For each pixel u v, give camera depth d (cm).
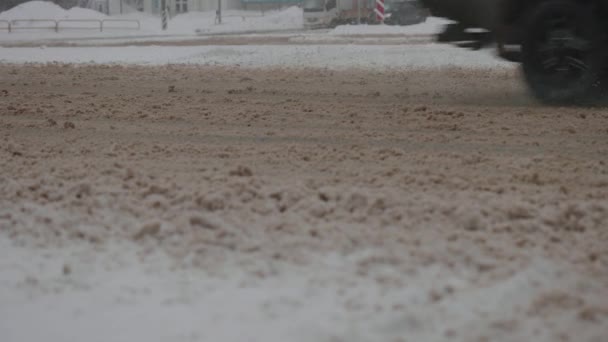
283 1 6606
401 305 385
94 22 5319
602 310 376
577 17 1147
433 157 774
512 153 804
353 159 765
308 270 436
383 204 557
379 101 1224
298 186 616
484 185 641
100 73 1741
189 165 738
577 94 1157
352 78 1588
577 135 912
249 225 516
